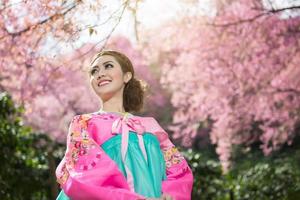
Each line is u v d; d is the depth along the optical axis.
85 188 2.31
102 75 2.72
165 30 9.34
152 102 20.19
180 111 10.98
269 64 9.47
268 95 9.94
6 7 4.73
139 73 18.25
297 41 9.16
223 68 9.66
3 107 6.00
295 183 8.97
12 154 6.13
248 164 14.86
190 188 2.64
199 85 10.05
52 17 4.30
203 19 9.20
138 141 2.57
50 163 7.12
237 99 10.07
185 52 9.90
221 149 10.95
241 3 9.06
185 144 11.09
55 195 6.90
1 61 5.45
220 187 8.68
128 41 17.73
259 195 8.84
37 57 5.07
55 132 14.90
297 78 9.62
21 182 6.37
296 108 10.09
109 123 2.59
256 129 12.54
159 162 2.59
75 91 15.44
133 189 2.40
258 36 9.13
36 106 13.90
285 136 10.80
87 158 2.44
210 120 16.84
